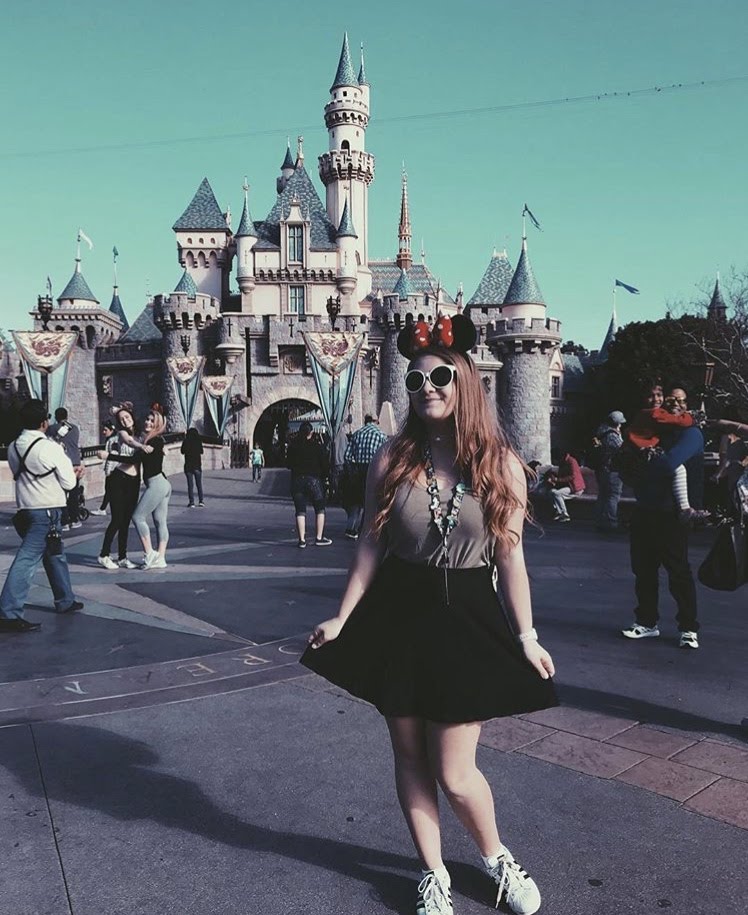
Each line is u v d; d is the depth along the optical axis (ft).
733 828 9.93
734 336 125.70
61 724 13.75
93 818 10.31
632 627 19.61
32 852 9.45
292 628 20.53
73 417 209.15
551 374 229.04
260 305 208.44
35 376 62.13
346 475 38.32
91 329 210.79
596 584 26.58
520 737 12.98
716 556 13.73
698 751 12.37
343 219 209.97
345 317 186.39
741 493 13.70
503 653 7.83
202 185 229.66
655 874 8.89
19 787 11.25
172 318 190.29
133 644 19.04
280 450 183.73
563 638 19.40
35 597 24.79
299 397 183.01
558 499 47.32
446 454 8.11
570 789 11.05
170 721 13.88
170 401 191.93
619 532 41.78
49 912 8.23
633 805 10.56
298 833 9.93
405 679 7.79
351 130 250.78
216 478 99.09
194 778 11.53
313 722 13.79
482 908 8.31
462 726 7.83
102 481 66.33
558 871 8.96
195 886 8.73
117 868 9.11
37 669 17.03
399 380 194.29
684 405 18.94
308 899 8.50
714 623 21.02
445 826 10.12
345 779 11.49
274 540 38.37
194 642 19.19
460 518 7.84
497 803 10.64
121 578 27.78
